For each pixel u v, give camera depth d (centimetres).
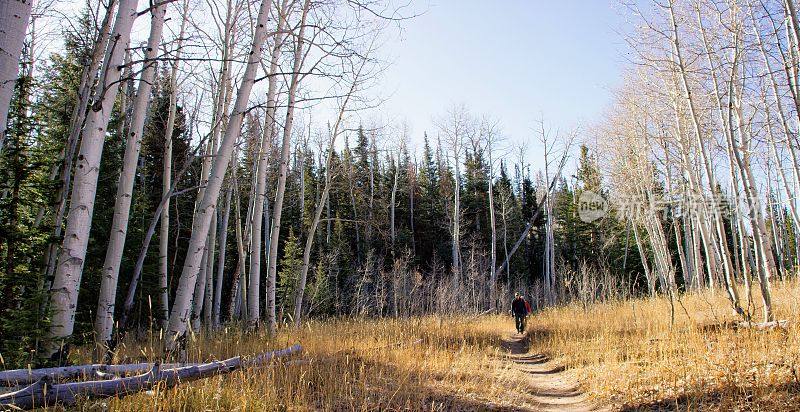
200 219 631
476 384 721
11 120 779
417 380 708
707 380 593
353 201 3284
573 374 877
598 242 3453
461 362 864
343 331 1027
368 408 548
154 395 418
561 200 4081
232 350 709
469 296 2562
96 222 1212
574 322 1428
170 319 607
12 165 733
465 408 599
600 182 2788
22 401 351
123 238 650
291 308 2084
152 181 1702
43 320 531
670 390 595
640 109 1811
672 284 1530
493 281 2647
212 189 637
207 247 1277
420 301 2130
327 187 1419
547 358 1162
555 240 3928
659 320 1122
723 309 1137
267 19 692
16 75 342
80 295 1156
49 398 367
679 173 1883
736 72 996
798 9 816
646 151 1964
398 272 2419
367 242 2955
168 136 1048
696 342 775
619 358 870
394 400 589
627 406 583
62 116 1011
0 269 696
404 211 3741
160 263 1037
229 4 1021
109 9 725
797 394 487
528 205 4194
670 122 1630
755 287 1462
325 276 2319
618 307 1552
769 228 3144
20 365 496
